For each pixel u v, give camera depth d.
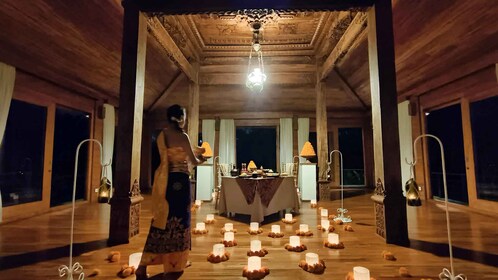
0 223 3.71
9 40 3.61
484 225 3.61
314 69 6.47
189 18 4.82
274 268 2.17
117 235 2.85
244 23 5.05
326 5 3.24
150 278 1.98
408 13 3.94
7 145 4.35
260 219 3.81
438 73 5.04
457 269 2.12
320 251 2.58
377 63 3.10
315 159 8.20
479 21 3.52
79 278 1.89
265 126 8.49
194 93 6.38
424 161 5.89
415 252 2.54
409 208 4.96
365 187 8.51
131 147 3.01
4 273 2.04
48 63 4.38
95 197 6.10
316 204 5.40
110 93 6.39
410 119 6.12
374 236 3.10
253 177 4.16
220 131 8.31
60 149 5.57
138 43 3.19
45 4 3.35
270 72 6.56
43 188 4.71
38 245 2.75
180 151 2.03
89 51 4.57
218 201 4.93
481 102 4.62
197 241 2.92
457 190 5.35
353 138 8.85
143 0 3.24
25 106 4.62
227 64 6.60
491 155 4.56
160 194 1.95
